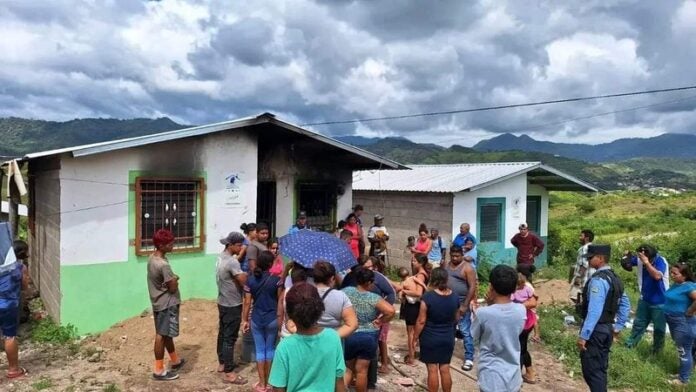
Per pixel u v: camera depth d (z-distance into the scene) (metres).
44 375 6.93
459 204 14.69
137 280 9.27
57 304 8.83
